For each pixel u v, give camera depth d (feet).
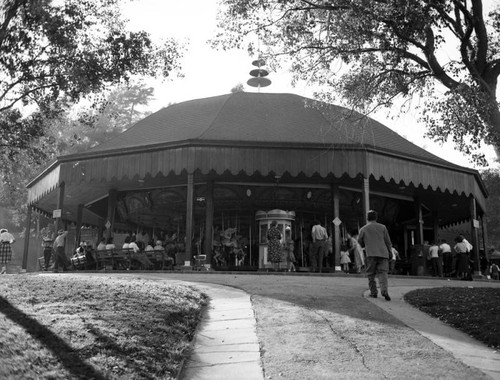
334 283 48.85
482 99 46.57
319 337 27.73
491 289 45.44
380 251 39.78
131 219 95.96
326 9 53.06
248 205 85.51
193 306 34.27
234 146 73.20
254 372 22.71
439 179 81.92
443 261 85.10
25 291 30.83
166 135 81.66
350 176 73.51
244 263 83.61
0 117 61.46
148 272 61.77
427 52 49.75
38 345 21.26
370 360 24.25
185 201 87.56
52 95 56.95
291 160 73.46
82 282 36.86
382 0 48.52
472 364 24.43
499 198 141.79
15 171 78.13
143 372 21.81
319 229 68.64
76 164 78.89
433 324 32.48
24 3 47.73
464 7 48.44
